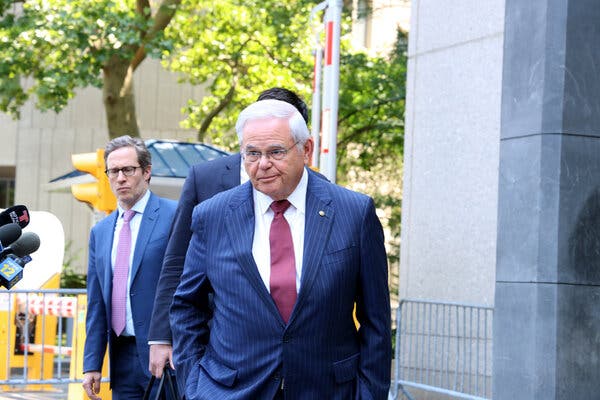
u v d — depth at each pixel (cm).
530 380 757
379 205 2130
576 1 761
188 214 536
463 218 1040
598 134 765
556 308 749
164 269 542
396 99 2120
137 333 623
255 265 402
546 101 761
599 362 757
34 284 1123
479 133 1026
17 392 1126
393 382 1043
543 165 760
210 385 407
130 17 1947
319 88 1271
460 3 1062
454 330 1008
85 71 1959
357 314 420
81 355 966
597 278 759
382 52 2181
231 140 2534
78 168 995
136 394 631
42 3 1931
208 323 496
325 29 1174
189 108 2516
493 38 1014
